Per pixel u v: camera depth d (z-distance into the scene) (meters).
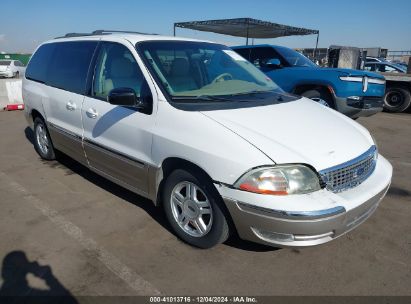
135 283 2.69
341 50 11.99
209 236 2.97
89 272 2.80
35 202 4.02
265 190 2.49
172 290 2.62
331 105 7.39
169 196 3.21
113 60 3.74
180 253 3.06
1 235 3.31
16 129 7.86
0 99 10.59
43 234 3.34
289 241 2.56
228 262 2.94
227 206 2.67
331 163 2.65
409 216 3.78
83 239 3.26
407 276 2.81
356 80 7.01
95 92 3.91
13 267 2.85
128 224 3.53
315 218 2.44
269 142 2.65
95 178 4.74
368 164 3.00
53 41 5.08
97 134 3.82
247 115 3.00
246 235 2.71
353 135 3.13
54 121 4.68
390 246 3.21
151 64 3.38
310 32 15.57
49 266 2.87
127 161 3.48
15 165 5.29
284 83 7.85
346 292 2.63
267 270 2.85
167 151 3.00
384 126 8.57
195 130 2.84
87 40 4.26
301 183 2.51
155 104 3.16
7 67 24.80
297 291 2.63
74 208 3.87
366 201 2.71
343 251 3.12
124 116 3.43
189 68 3.58
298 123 3.04
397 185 4.64
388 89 10.76
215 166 2.67
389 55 23.73
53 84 4.69
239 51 9.02
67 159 5.54
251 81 3.95
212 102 3.20
